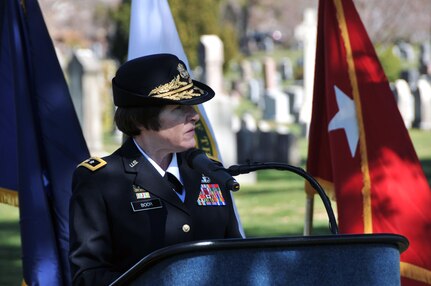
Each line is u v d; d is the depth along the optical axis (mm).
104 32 85125
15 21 7551
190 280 3988
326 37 8336
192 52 55281
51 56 7641
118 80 5090
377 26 52656
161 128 4996
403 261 7926
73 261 4898
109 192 4984
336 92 8227
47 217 7262
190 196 5160
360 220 7996
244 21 109000
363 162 8047
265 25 120125
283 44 114438
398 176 8008
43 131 7469
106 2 82062
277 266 3980
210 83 31141
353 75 8211
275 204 21547
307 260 4004
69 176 7441
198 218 5145
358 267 4066
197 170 4898
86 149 7586
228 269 3967
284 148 29359
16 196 7652
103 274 4812
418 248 7898
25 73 7488
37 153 7359
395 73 52656
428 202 7980
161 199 5031
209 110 24094
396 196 7977
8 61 7734
